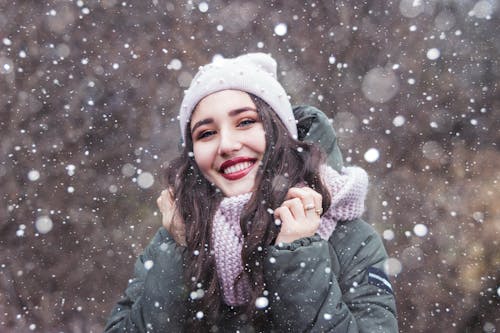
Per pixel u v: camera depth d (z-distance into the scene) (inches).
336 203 85.9
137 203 352.5
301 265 80.4
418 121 406.0
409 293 350.6
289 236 81.8
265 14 413.1
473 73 418.0
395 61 416.5
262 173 83.7
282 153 85.4
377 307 83.0
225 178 84.2
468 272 355.9
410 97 410.6
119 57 374.0
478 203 379.6
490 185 383.9
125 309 93.0
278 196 83.0
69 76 346.0
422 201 380.5
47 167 324.8
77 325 303.4
